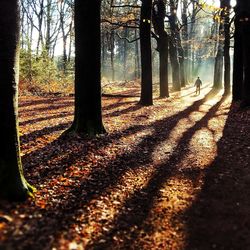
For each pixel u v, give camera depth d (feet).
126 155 35.17
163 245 19.27
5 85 21.58
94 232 19.81
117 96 95.66
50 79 113.50
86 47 39.93
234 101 80.07
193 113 65.41
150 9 72.84
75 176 28.12
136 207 23.70
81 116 40.98
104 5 96.78
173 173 30.76
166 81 95.14
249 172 30.40
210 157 35.47
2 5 20.83
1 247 16.05
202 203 24.62
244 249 19.10
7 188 21.75
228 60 103.14
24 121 50.75
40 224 19.17
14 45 21.57
